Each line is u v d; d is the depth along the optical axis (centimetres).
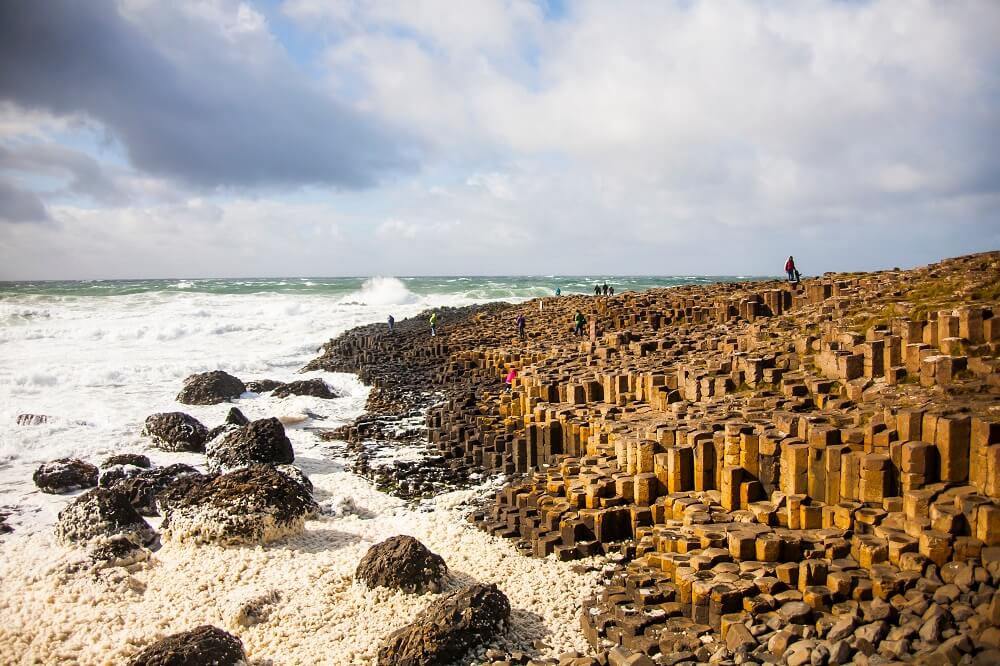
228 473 1928
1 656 1206
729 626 1163
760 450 1533
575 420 2294
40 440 2833
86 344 5519
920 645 1017
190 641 1127
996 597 1000
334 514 1995
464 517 1975
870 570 1185
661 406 2239
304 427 3247
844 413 1616
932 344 1719
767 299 3519
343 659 1214
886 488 1345
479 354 4266
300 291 11412
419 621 1248
